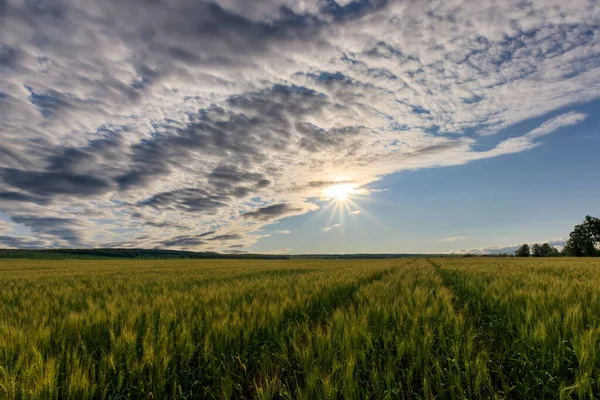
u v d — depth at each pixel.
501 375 3.82
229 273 22.08
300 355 4.08
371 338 4.48
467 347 4.09
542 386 3.67
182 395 3.75
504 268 20.19
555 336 4.31
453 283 12.98
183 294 8.28
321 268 29.53
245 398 3.70
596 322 4.63
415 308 5.89
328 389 3.14
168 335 4.55
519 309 5.67
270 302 6.56
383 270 24.47
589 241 95.38
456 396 3.38
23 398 3.00
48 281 16.19
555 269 18.16
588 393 3.28
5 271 28.59
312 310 7.22
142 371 3.68
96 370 3.90
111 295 9.46
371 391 3.51
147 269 30.39
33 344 4.01
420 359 3.94
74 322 5.04
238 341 4.64
